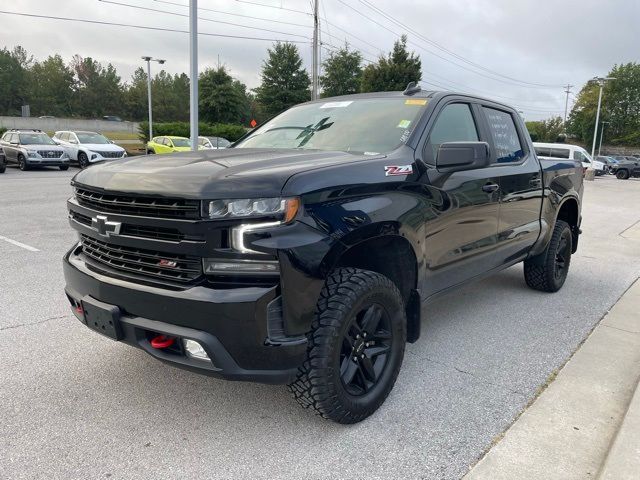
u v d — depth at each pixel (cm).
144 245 254
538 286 549
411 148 325
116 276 268
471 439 277
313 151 325
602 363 371
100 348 383
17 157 2195
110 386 328
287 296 238
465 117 398
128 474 244
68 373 344
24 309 460
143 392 321
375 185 282
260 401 313
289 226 238
